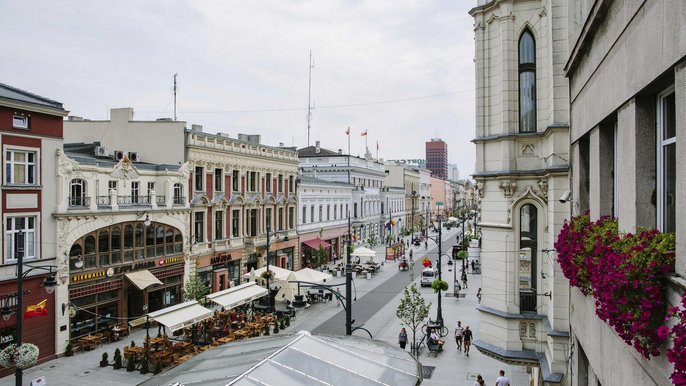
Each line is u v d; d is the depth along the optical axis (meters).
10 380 23.80
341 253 73.94
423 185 137.75
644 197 6.32
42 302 25.23
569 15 13.24
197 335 30.28
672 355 4.24
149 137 40.06
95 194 30.84
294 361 10.23
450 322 35.94
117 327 31.28
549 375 13.90
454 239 103.56
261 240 49.62
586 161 11.11
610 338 7.38
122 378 24.56
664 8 5.18
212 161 42.00
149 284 32.56
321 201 66.12
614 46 7.34
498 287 16.67
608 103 7.78
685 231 4.76
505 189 16.20
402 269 61.22
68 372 25.41
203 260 40.53
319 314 38.56
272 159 51.81
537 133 15.70
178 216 37.47
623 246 6.03
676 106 4.93
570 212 13.02
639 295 5.40
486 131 17.16
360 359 11.09
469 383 23.67
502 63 16.16
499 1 16.19
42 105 27.22
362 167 84.75
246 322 33.12
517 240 16.19
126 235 32.94
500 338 16.53
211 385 9.12
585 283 8.51
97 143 37.94
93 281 30.31
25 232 26.64
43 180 27.58
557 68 14.03
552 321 14.17
